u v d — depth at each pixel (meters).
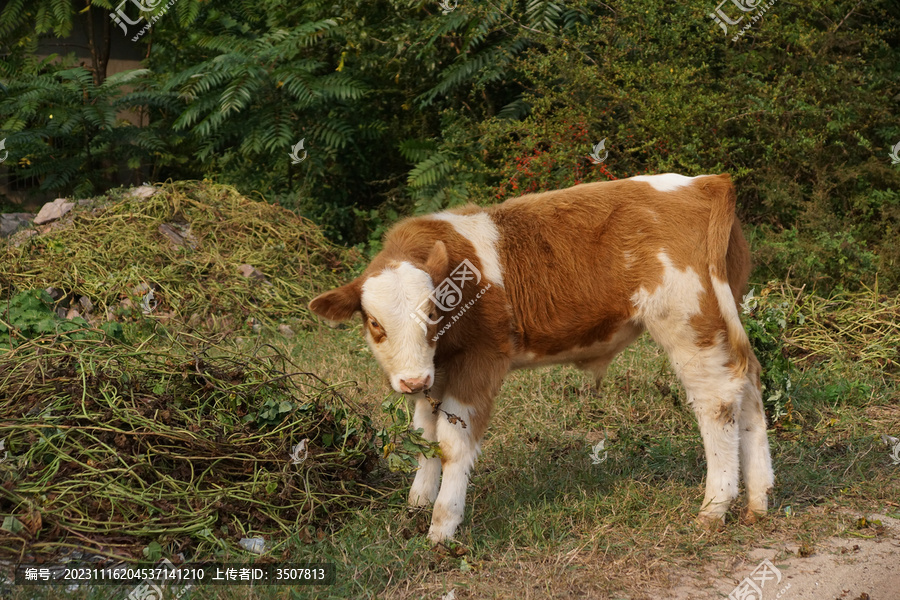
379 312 3.76
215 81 10.96
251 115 11.55
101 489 3.85
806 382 6.32
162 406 4.38
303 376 6.20
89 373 4.42
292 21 12.59
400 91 11.84
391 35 11.48
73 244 8.36
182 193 9.49
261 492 4.15
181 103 13.15
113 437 4.11
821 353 6.94
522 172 8.96
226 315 7.90
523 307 4.14
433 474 4.38
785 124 9.21
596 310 4.17
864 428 5.57
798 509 4.41
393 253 4.06
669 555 3.87
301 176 11.70
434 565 3.82
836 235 8.27
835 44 9.49
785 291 7.92
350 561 3.79
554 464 5.01
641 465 5.01
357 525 4.14
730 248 4.33
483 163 9.92
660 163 8.61
